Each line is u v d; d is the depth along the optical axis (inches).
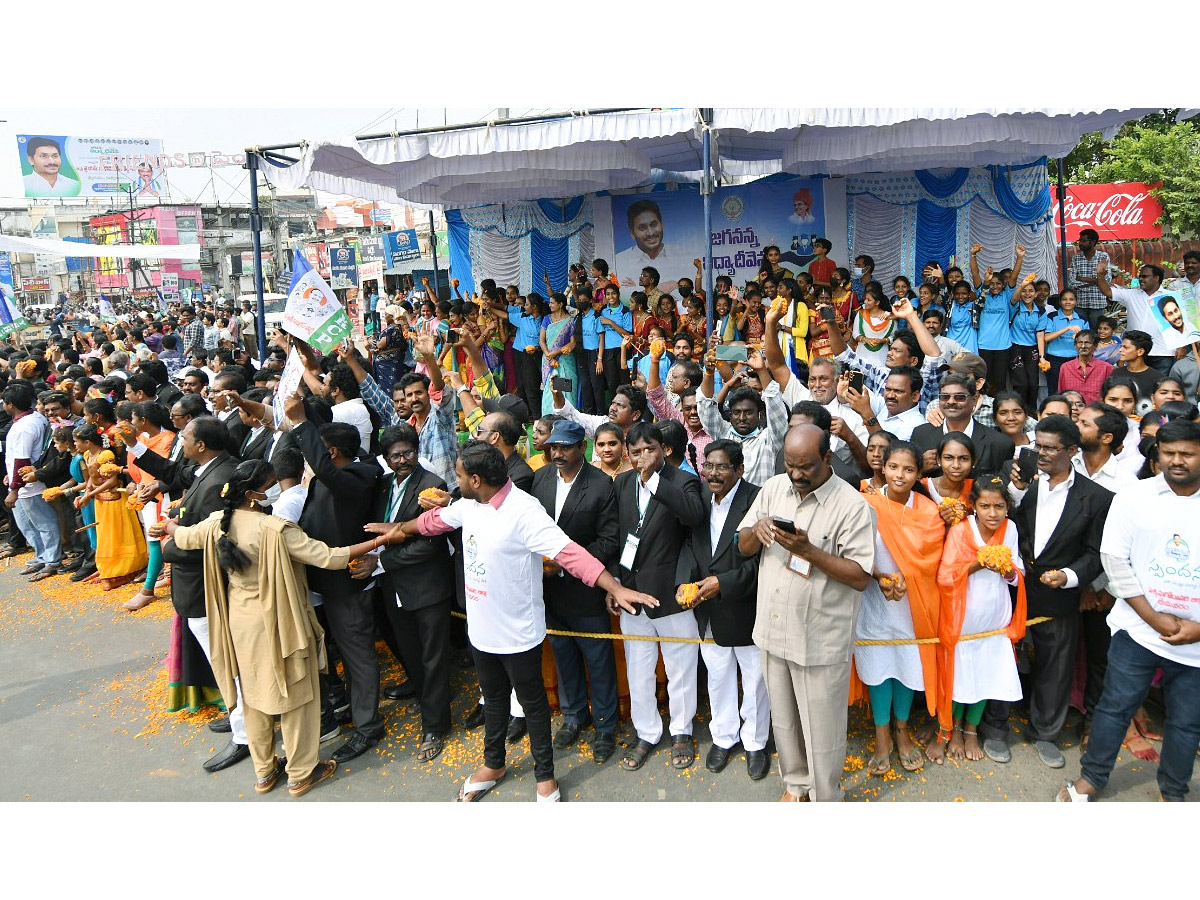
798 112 287.0
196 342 681.0
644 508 158.4
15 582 286.8
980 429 181.5
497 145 309.4
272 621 149.2
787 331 353.1
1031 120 352.2
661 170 492.4
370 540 164.6
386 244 786.8
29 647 229.8
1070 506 146.2
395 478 171.0
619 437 163.8
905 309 223.6
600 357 427.2
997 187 451.2
